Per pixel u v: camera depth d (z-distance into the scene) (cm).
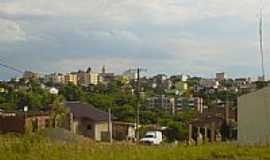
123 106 7419
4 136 2547
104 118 6656
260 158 2170
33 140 2188
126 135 6419
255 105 3706
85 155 1980
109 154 2038
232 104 6444
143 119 7225
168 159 2041
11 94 6525
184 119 6712
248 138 3712
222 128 4941
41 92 6556
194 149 2323
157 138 5388
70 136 3656
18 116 5081
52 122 5659
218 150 2312
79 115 6562
